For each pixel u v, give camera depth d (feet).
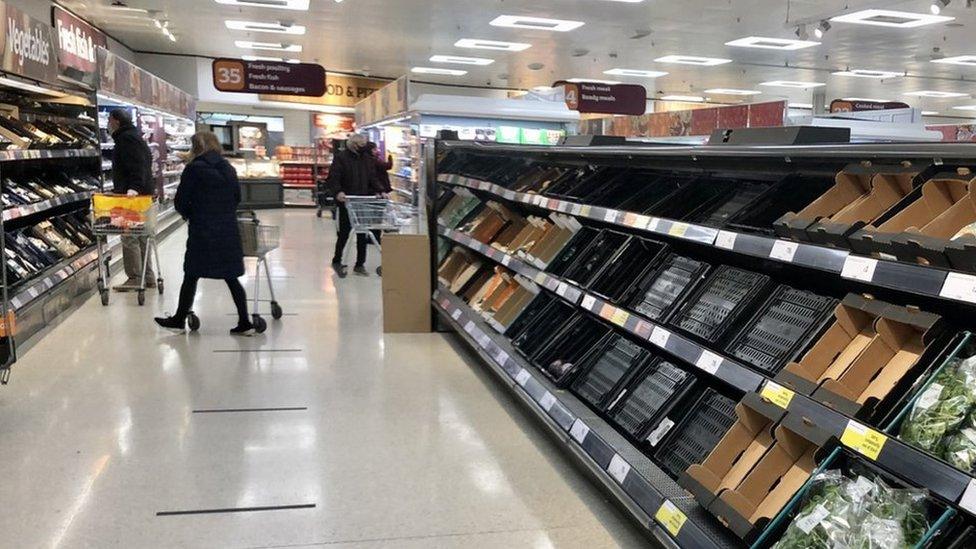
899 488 5.13
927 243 5.06
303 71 41.27
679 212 9.58
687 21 38.01
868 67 51.19
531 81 66.54
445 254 20.12
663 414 8.65
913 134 29.86
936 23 36.35
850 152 6.18
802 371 6.36
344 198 26.02
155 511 8.77
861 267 5.63
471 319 15.19
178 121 44.91
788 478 6.26
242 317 17.39
